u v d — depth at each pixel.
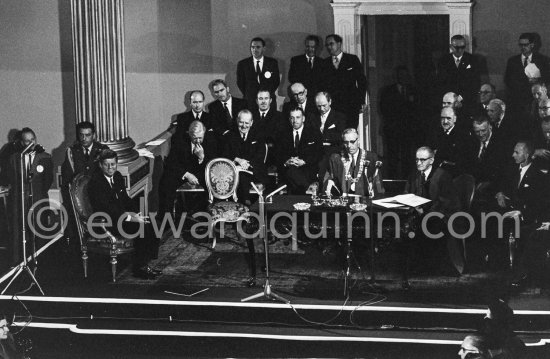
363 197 15.58
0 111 19.88
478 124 17.00
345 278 15.18
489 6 20.03
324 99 18.30
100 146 17.50
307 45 19.73
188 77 20.53
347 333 14.07
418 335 13.95
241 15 20.44
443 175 15.88
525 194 16.00
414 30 20.91
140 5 20.23
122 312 14.93
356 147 15.95
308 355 13.55
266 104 18.44
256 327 14.35
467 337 12.09
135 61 20.44
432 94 20.05
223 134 18.47
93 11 17.81
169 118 20.61
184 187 17.78
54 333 14.40
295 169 17.73
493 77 20.28
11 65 19.72
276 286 15.48
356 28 20.47
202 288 15.53
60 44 19.59
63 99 19.77
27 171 17.05
